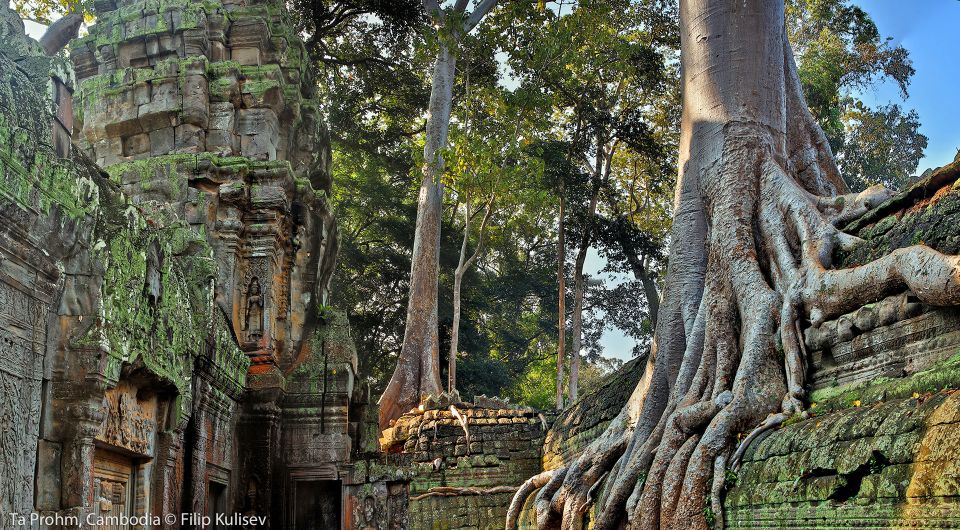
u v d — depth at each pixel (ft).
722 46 41.98
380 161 104.12
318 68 94.68
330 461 44.32
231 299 45.21
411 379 80.02
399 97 98.99
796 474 25.86
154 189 46.26
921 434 21.54
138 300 27.78
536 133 96.78
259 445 42.70
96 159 49.37
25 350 22.62
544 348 133.39
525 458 57.67
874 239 31.37
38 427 23.29
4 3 22.91
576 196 94.89
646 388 41.68
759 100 41.09
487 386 107.14
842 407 28.37
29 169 22.48
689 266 41.60
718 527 29.30
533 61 77.15
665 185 106.11
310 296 49.80
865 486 22.95
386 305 106.42
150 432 30.63
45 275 23.54
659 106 103.60
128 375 27.58
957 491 19.77
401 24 90.58
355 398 48.55
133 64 51.01
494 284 119.85
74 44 52.19
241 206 46.75
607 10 81.61
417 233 84.33
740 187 38.91
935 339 26.61
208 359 36.19
